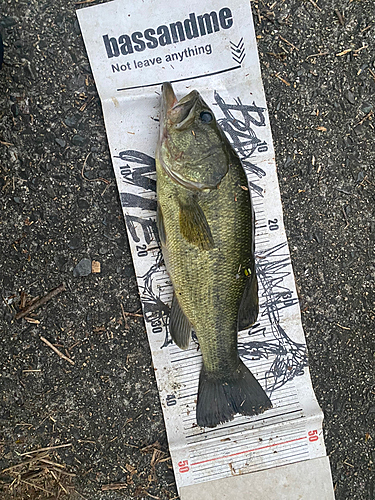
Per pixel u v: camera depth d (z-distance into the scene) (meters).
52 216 0.65
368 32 0.66
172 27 0.63
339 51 0.65
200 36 0.63
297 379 0.67
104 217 0.65
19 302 0.66
